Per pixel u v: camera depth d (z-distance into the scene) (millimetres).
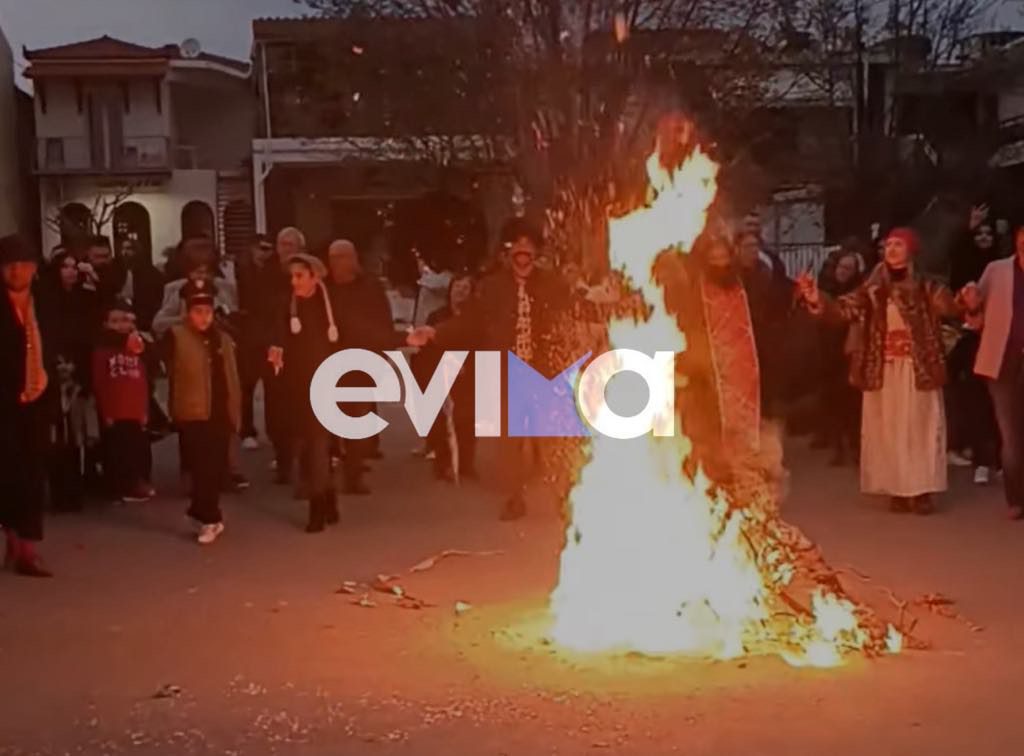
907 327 8180
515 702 4781
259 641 5652
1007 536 7566
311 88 18703
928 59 24344
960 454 10094
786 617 5500
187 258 9000
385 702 4824
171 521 8469
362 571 6973
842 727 4508
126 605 6332
